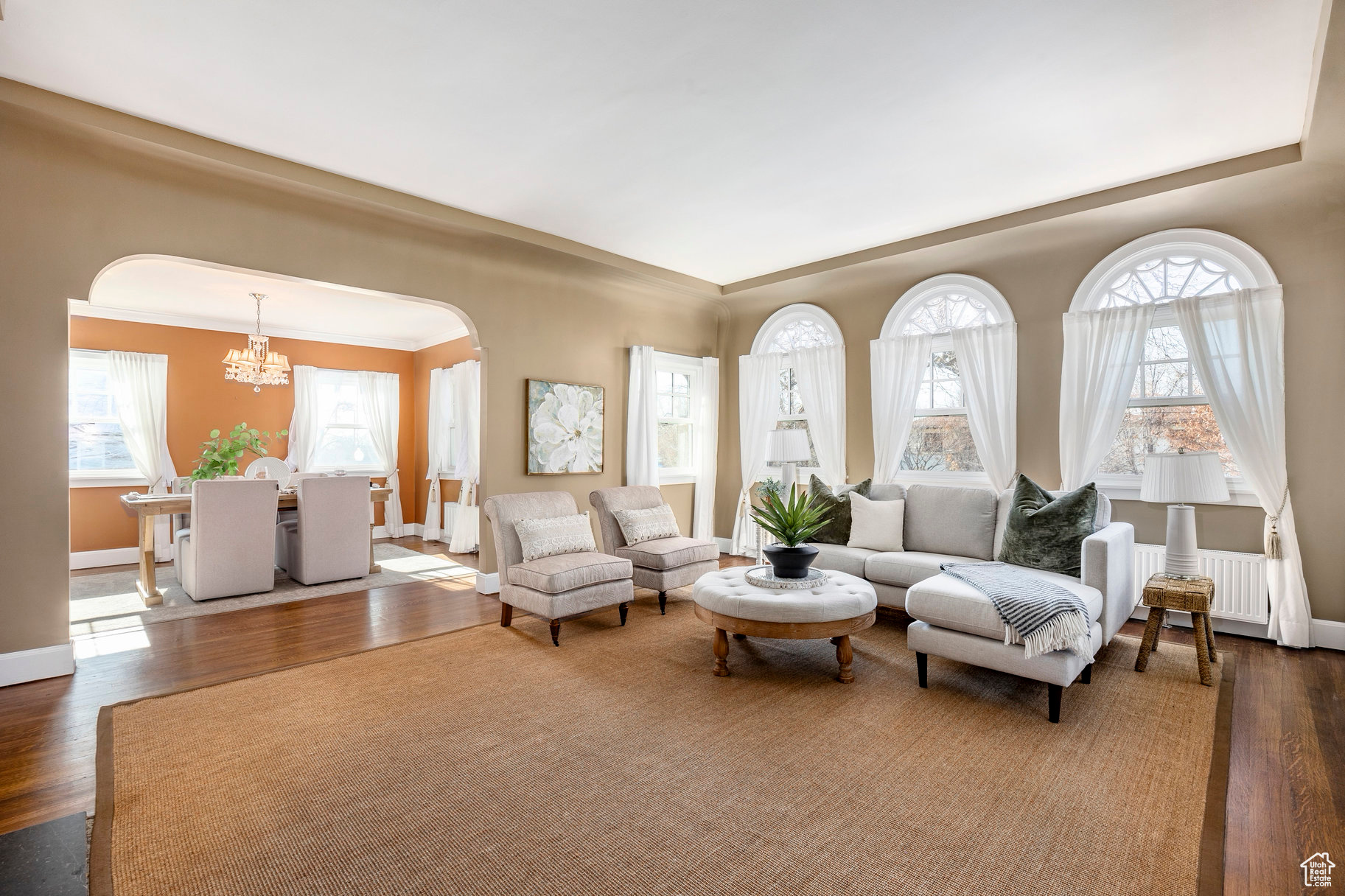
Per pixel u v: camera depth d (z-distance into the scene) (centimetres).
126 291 571
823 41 253
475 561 640
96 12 233
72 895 129
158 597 464
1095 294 437
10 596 302
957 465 509
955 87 285
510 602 396
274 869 169
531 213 439
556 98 295
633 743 245
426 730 255
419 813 196
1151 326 411
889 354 527
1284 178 350
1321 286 362
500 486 501
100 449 630
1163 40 251
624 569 404
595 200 415
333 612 439
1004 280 478
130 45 254
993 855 176
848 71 274
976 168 368
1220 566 382
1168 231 407
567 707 278
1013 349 464
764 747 241
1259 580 369
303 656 346
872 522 435
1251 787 212
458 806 201
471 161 360
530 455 514
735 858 175
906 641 378
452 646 364
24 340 303
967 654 286
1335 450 358
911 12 235
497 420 498
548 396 527
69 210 313
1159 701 284
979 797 205
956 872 169
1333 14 220
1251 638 377
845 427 570
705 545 475
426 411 825
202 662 335
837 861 174
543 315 529
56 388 311
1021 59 264
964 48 257
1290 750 237
